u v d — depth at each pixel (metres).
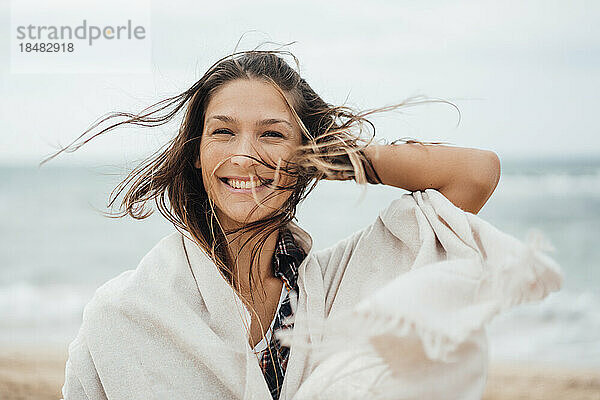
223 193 1.13
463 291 0.91
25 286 7.84
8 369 4.97
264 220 1.15
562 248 9.47
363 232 1.24
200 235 1.19
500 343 5.20
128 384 1.09
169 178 1.22
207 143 1.13
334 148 1.16
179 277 1.15
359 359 0.94
